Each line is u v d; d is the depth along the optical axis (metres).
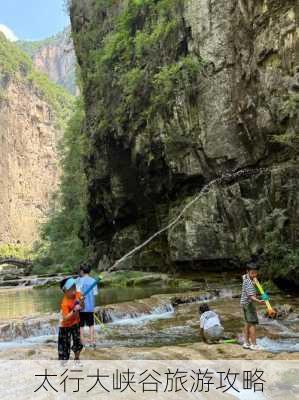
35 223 140.25
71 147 52.31
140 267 30.33
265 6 21.20
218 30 24.31
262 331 11.38
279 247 18.30
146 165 28.62
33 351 8.63
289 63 19.94
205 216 24.27
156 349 9.08
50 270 49.66
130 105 29.33
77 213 47.09
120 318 14.41
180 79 25.58
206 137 24.61
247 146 23.03
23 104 153.12
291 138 19.25
